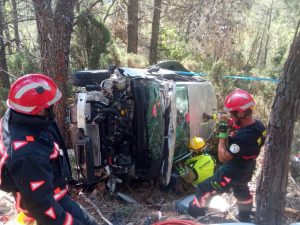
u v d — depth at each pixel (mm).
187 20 14219
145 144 4805
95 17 8469
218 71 8453
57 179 2725
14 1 9086
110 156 4691
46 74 5762
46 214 2400
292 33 14055
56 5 5766
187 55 12836
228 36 13555
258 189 3318
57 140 2824
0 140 2445
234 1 13469
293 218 4094
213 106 6418
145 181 5363
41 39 5719
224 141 3803
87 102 4531
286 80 2963
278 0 13117
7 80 9109
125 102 4691
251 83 8508
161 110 4773
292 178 5215
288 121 3039
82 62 8586
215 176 4008
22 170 2307
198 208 4191
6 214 4023
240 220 4145
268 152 3172
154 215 4246
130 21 11672
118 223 4098
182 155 5457
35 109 2412
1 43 8789
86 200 4473
